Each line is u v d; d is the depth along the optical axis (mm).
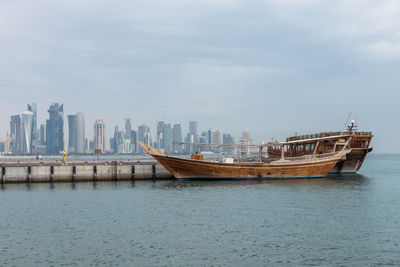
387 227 36875
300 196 56125
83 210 45656
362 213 43438
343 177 87812
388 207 47250
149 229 36438
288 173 79188
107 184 71562
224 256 28766
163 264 27188
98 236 34125
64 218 41344
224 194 58062
